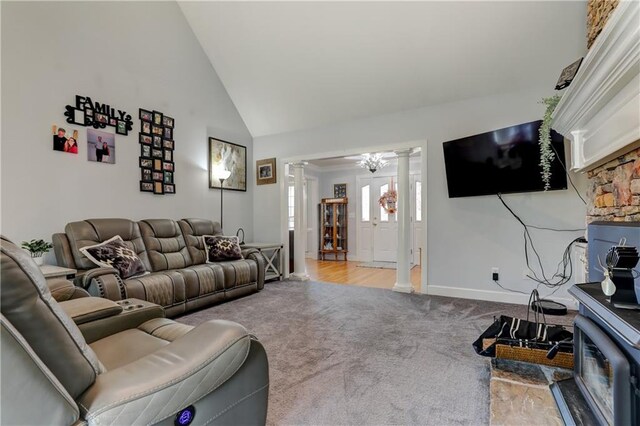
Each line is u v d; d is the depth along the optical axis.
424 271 3.89
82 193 3.02
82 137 3.02
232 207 4.84
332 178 7.58
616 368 0.97
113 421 0.73
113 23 3.27
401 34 3.24
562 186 2.95
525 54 3.06
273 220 5.07
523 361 1.81
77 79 2.98
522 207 3.37
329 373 1.88
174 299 2.91
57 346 0.71
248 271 3.79
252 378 1.13
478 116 3.57
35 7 2.69
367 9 3.15
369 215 7.15
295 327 2.69
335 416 1.47
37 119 2.71
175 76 3.94
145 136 3.59
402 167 4.06
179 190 3.99
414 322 2.81
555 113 2.12
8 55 2.53
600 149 1.63
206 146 4.39
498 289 3.50
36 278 0.71
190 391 0.88
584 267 2.71
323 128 4.64
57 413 0.65
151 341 1.37
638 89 1.19
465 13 2.92
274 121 4.88
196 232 3.83
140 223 3.33
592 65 1.34
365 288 4.23
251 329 2.64
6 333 0.59
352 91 4.01
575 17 2.70
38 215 2.71
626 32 1.06
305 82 4.12
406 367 1.95
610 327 1.03
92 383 0.78
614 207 1.70
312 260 7.31
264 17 3.60
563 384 1.48
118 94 3.32
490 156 3.31
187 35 4.07
